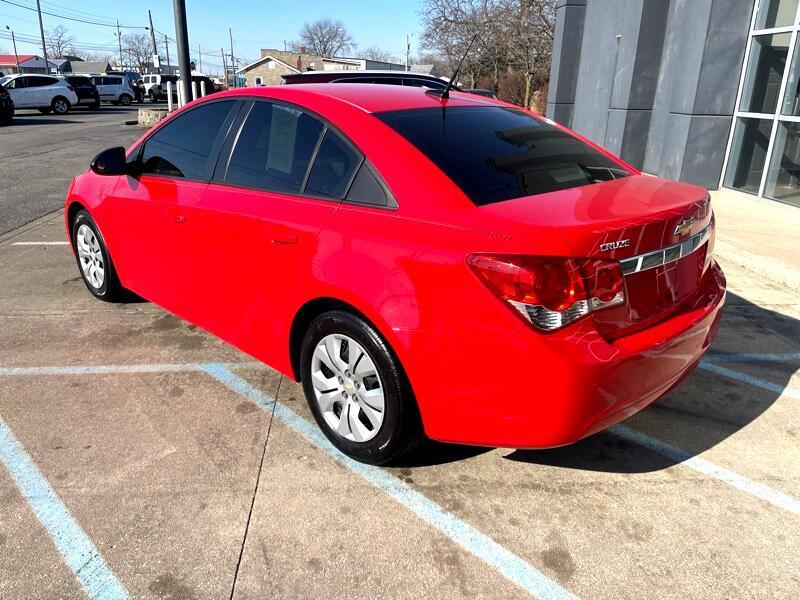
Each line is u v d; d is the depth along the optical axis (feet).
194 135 11.95
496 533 8.11
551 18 84.84
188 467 9.30
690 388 11.86
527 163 9.23
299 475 9.16
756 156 28.07
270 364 10.61
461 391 7.69
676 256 8.23
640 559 7.70
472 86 98.68
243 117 11.04
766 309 15.72
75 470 9.19
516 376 7.27
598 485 9.09
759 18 27.55
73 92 94.99
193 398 11.23
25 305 15.56
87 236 15.24
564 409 7.27
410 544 7.90
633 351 7.50
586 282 7.13
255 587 7.22
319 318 9.07
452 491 8.91
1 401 11.04
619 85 36.52
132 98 133.28
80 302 15.78
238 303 10.71
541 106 84.33
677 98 31.32
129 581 7.27
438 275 7.59
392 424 8.52
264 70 242.58
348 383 9.05
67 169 37.91
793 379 12.21
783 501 8.78
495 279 7.18
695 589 7.28
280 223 9.47
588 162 10.05
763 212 25.09
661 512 8.54
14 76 91.35
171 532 8.02
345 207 8.87
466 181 8.32
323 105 9.79
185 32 40.88
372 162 8.80
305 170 9.66
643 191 8.95
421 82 29.99
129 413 10.71
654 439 10.24
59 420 10.48
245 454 9.62
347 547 7.83
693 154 30.37
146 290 13.48
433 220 7.93
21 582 7.23
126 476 9.07
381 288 8.04
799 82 25.11
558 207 7.88
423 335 7.73
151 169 12.84
